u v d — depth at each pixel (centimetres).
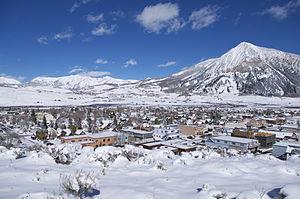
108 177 1237
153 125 11794
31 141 7481
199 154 1758
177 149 5778
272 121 12875
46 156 1569
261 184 1106
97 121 12594
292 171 1309
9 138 6575
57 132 9200
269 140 7544
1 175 1201
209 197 927
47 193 917
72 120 12862
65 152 1670
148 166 1460
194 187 1072
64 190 958
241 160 1562
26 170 1295
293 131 9331
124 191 987
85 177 991
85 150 1967
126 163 1538
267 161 1550
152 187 1067
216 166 1375
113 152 1791
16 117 13088
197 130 10038
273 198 884
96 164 1502
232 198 930
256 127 10944
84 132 9462
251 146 6556
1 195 924
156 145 6625
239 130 8956
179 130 10150
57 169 1341
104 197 941
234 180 1181
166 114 16425
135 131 8856
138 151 1925
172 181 1164
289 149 4972
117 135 7625
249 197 878
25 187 1030
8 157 1636
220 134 9512
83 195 938
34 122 12300
